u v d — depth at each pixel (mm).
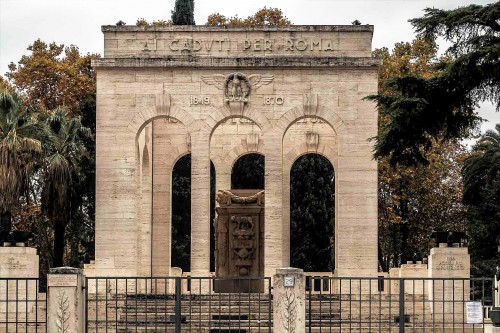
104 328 50406
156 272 72000
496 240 86688
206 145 64625
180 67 64938
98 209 64688
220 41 65500
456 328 50406
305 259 92688
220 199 64312
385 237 100500
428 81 51094
